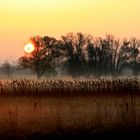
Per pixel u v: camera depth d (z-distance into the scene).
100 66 160.62
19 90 57.53
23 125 27.28
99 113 30.80
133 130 23.41
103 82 58.69
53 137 22.84
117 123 25.59
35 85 59.19
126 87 55.75
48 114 33.72
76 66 159.50
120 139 21.97
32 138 22.72
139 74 157.75
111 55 160.88
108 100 46.50
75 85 58.69
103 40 161.50
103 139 22.05
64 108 38.97
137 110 33.06
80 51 160.75
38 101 48.03
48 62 163.38
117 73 160.00
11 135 23.39
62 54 162.00
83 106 40.91
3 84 59.22
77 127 25.61
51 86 58.56
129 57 158.75
